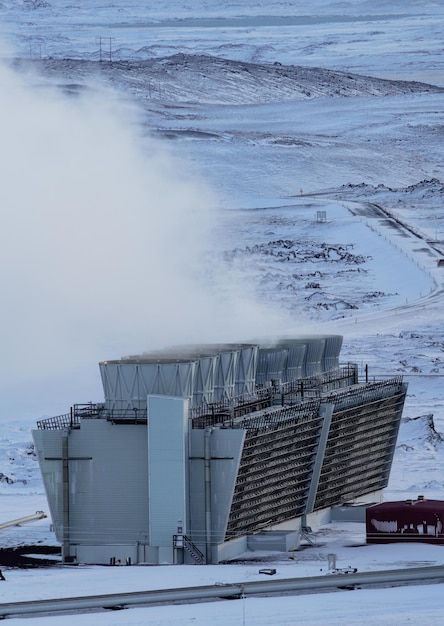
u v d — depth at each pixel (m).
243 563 173.50
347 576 159.12
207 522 174.62
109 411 177.50
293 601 150.12
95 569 169.75
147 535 176.25
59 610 145.38
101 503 177.12
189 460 175.00
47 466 178.38
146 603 148.75
